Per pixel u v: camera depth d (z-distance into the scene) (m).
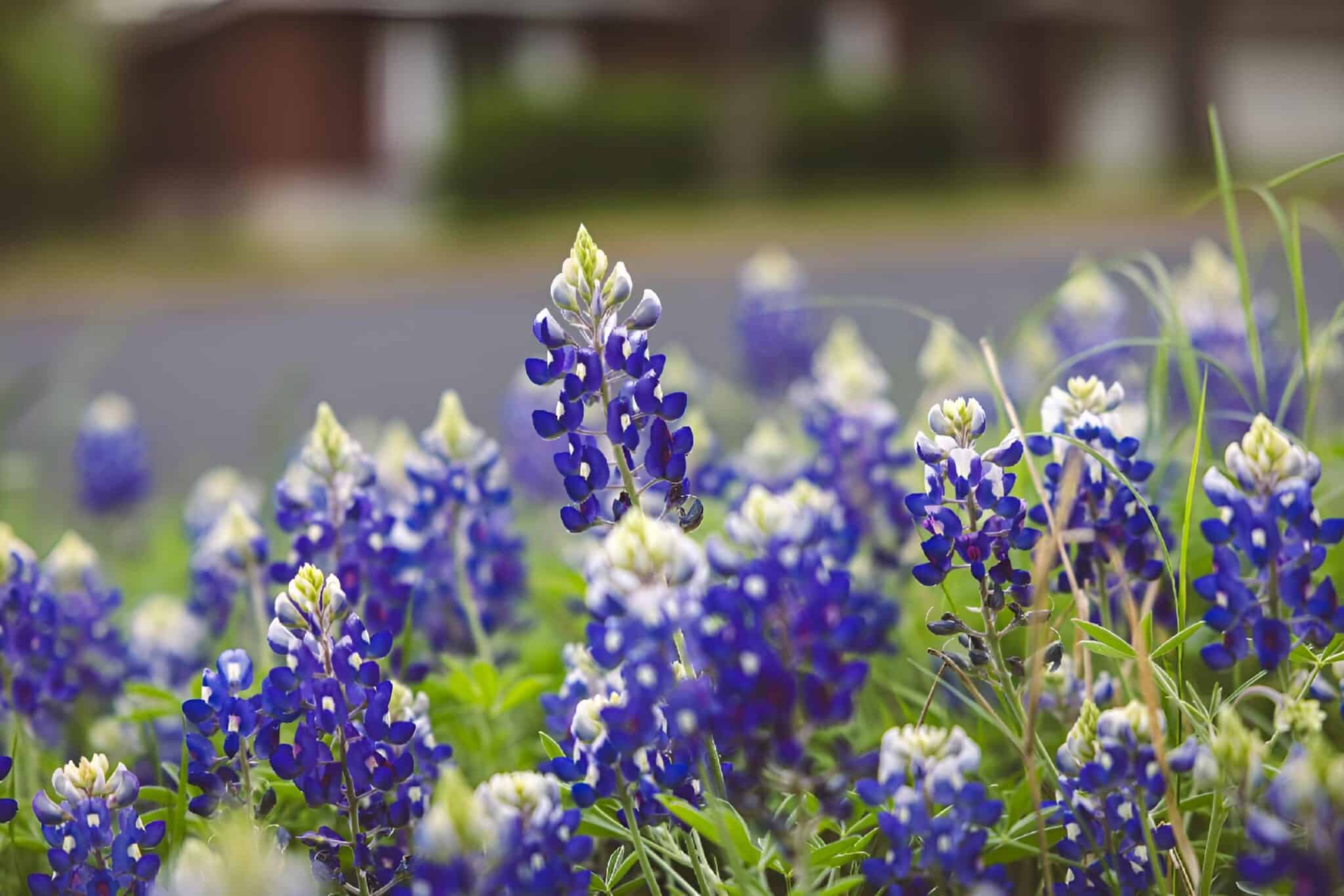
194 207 39.00
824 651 1.76
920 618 3.51
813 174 40.62
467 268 28.86
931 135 41.59
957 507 2.46
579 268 2.19
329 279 27.45
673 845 2.32
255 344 18.55
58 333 20.19
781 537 1.81
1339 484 3.70
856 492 3.73
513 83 39.00
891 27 43.50
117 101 39.75
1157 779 2.04
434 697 3.16
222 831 1.95
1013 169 44.19
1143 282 3.26
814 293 20.52
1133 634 2.14
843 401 3.98
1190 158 39.72
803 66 43.12
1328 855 1.66
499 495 3.36
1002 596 2.29
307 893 1.72
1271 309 4.78
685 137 38.66
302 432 9.71
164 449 11.33
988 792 2.46
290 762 2.16
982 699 2.32
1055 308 5.99
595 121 37.91
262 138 37.19
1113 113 45.12
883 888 1.98
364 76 37.62
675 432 2.22
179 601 5.09
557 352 2.20
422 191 37.88
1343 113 46.81
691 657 1.89
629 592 1.78
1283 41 45.84
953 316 15.72
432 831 1.73
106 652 3.70
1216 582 2.04
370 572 2.92
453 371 15.07
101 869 2.18
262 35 36.88
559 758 2.15
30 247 34.50
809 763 1.81
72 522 7.48
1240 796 1.86
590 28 40.28
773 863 2.15
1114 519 2.43
